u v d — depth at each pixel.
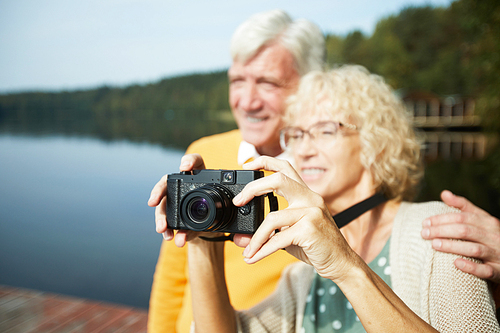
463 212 1.22
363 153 1.43
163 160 39.19
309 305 1.34
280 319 1.39
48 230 16.11
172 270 1.92
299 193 0.98
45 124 106.56
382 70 58.62
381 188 1.45
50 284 10.25
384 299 0.88
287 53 1.97
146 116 126.25
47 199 22.66
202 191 1.07
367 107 1.42
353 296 0.89
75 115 133.62
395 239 1.28
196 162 1.27
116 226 16.59
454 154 30.20
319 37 2.12
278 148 2.13
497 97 14.12
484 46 14.23
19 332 3.55
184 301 1.91
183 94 121.00
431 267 1.11
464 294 1.02
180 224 1.14
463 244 1.09
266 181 1.03
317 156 1.46
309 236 0.88
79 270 11.29
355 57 61.69
